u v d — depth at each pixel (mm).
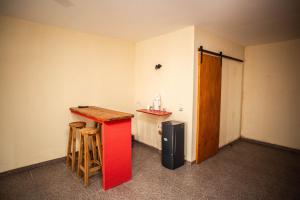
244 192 2303
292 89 3713
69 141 2893
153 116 3754
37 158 2906
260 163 3154
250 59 4266
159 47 3508
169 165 2908
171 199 2162
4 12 2406
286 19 2611
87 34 3320
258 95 4188
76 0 2074
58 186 2389
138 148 3869
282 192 2311
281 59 3822
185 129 3088
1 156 2586
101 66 3559
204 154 3223
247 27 2967
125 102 4035
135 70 4156
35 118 2844
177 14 2459
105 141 2246
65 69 3096
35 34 2758
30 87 2762
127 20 2691
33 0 2074
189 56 2949
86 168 2369
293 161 3246
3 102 2549
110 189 2340
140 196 2211
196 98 3025
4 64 2523
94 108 3074
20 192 2262
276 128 3957
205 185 2455
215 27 2975
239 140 4453
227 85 3830
